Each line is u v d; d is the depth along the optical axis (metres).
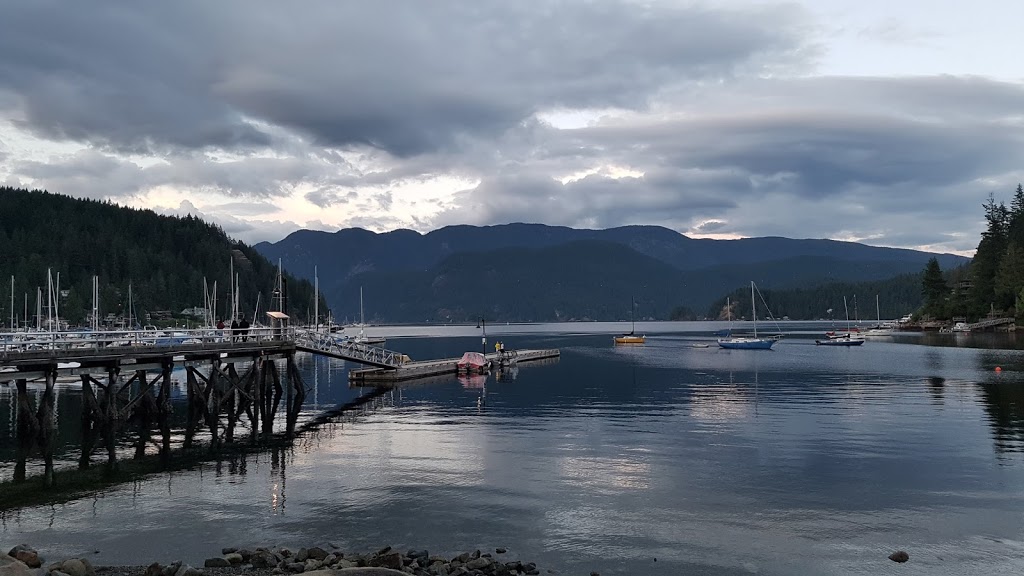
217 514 23.23
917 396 50.03
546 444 34.00
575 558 19.22
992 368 71.62
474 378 71.00
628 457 30.86
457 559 18.56
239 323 50.56
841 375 68.25
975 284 160.62
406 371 69.56
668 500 24.28
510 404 49.59
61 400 53.03
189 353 37.19
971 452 30.84
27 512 23.56
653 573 18.20
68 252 188.12
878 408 44.44
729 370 77.38
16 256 181.62
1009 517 22.17
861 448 32.06
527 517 22.66
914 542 20.19
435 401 52.16
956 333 150.00
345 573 15.78
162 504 24.36
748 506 23.53
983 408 43.47
